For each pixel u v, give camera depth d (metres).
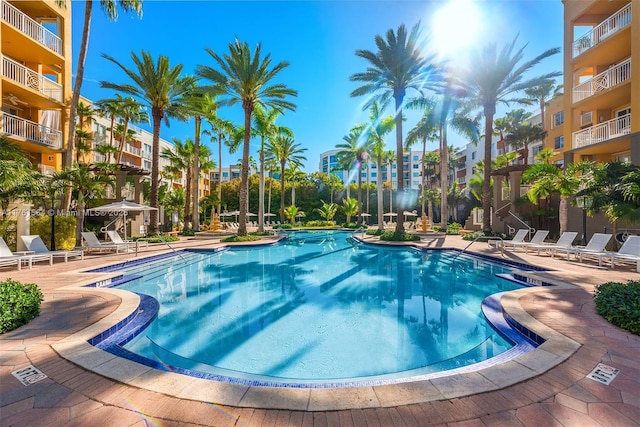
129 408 2.23
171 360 3.70
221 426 2.04
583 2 14.78
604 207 9.22
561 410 2.18
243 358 3.75
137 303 4.88
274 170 43.09
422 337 4.36
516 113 29.59
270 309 5.62
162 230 24.91
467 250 12.01
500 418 2.11
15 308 3.78
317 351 3.93
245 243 15.25
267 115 24.09
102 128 30.59
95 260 9.74
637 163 11.66
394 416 2.14
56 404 2.27
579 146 14.69
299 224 36.78
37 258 8.37
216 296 6.49
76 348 3.19
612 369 2.72
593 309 4.41
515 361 2.88
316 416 2.14
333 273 8.92
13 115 14.38
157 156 17.77
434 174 50.56
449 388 2.46
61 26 16.09
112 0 13.79
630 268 7.80
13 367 2.80
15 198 9.41
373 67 17.00
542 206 17.52
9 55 15.19
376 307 5.75
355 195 47.00
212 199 34.59
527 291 5.45
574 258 9.77
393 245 14.85
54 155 16.61
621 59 14.83
